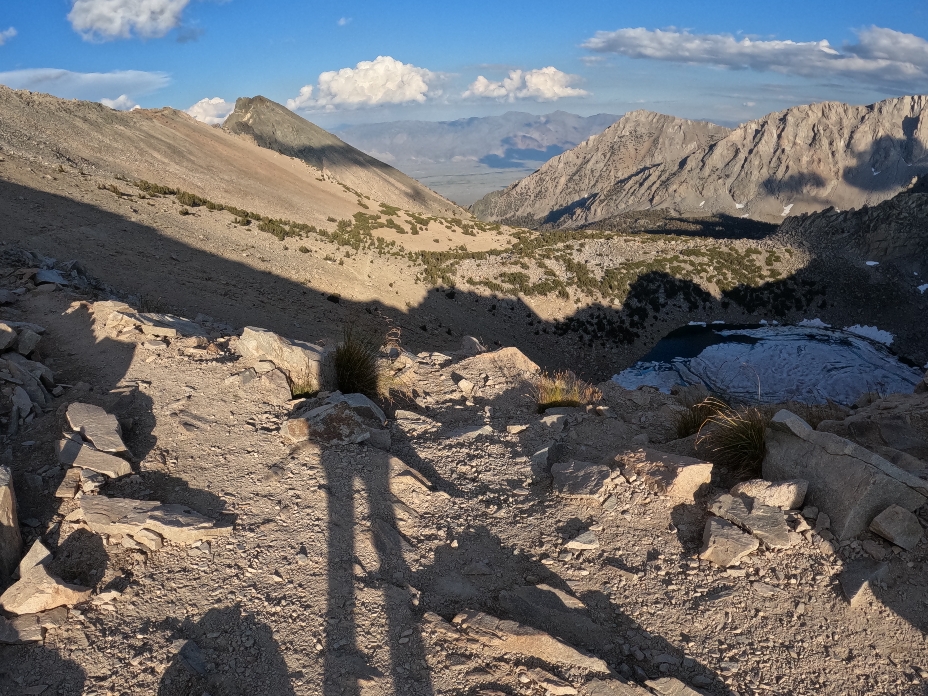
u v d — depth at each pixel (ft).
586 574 16.76
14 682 12.67
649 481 20.11
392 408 28.12
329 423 23.35
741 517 17.80
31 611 14.16
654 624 15.07
